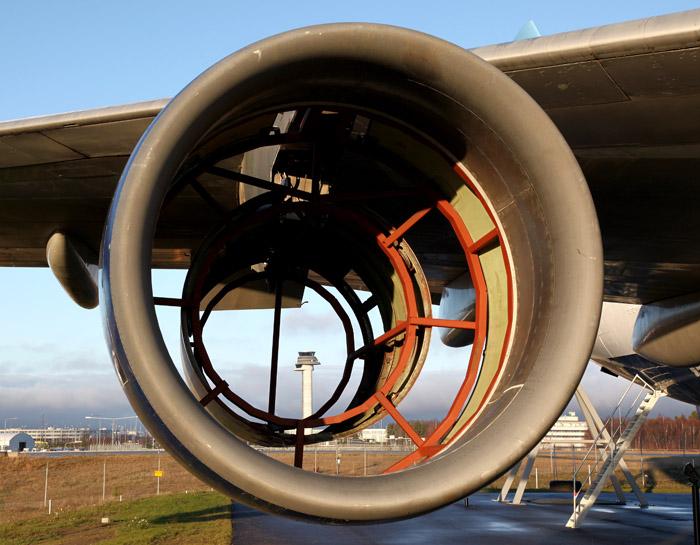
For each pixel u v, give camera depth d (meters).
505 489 21.67
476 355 3.93
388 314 5.44
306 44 3.29
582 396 19.91
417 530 14.42
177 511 19.02
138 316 3.03
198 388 4.24
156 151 3.18
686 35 3.65
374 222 4.42
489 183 3.81
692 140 4.47
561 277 3.39
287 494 2.94
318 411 5.44
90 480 38.72
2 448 100.25
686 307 8.89
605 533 13.74
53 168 5.25
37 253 6.93
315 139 4.19
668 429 98.50
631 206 5.67
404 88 3.57
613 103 4.17
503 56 4.00
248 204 4.27
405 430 3.91
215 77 3.24
